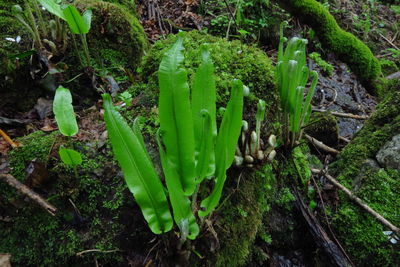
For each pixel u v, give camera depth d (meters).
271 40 2.02
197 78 0.70
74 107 1.09
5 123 0.95
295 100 0.89
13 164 0.82
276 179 0.99
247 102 0.93
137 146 0.66
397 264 0.86
